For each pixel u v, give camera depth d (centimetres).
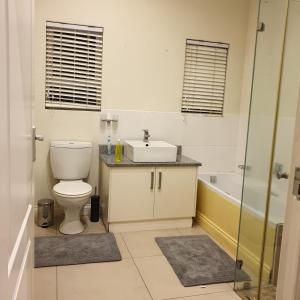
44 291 220
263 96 222
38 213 327
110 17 341
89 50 342
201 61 377
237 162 405
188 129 384
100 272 247
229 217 296
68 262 257
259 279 211
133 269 254
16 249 97
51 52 333
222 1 371
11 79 86
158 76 363
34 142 141
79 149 330
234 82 393
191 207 338
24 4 106
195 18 365
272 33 220
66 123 346
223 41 379
